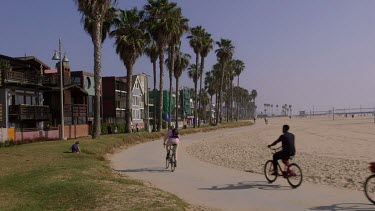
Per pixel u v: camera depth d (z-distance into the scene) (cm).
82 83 5597
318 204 1023
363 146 3634
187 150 3091
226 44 9006
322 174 1664
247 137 5397
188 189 1255
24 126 3956
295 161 2259
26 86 3975
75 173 1366
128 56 4438
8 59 3966
